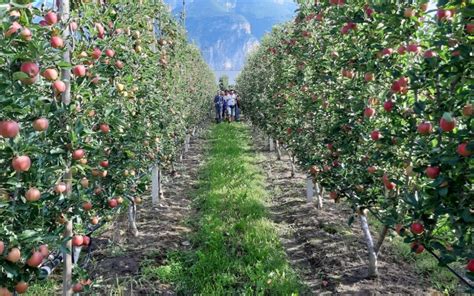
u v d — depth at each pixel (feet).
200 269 16.66
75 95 10.10
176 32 28.45
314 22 20.15
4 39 7.07
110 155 13.50
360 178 14.34
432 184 8.29
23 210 7.86
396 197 12.25
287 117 27.20
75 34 10.89
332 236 20.86
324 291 15.87
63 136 9.43
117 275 16.52
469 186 8.65
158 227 22.61
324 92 18.02
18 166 7.15
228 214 23.73
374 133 12.00
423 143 9.51
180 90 31.86
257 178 33.53
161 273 16.52
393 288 15.79
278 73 30.17
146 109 18.54
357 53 13.24
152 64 18.47
